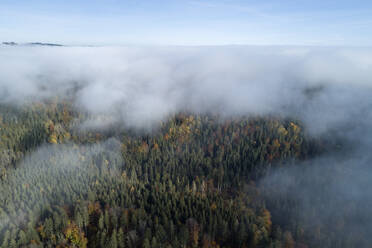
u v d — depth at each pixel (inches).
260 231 2731.3
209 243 2581.2
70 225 2765.7
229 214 3006.9
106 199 3371.1
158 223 2901.1
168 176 3998.5
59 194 3398.1
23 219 2947.8
